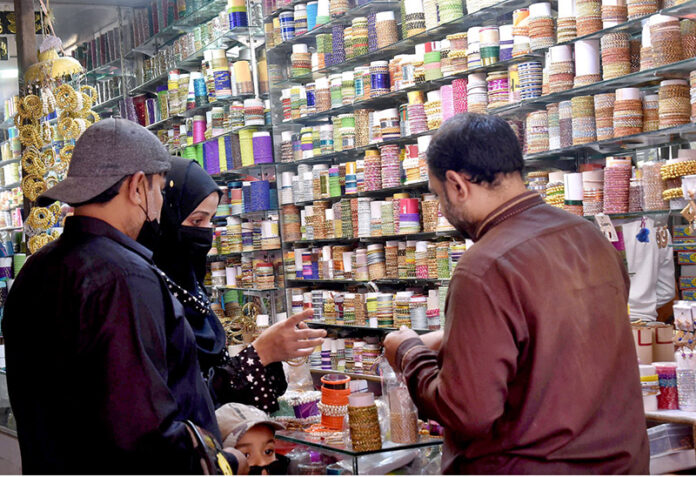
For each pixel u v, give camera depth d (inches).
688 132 104.1
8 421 145.3
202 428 62.8
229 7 185.3
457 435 61.1
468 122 62.2
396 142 148.8
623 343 60.3
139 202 63.7
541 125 119.6
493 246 58.8
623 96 108.8
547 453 56.7
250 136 183.8
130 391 56.2
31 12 153.7
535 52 120.7
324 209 165.3
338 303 161.5
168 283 72.6
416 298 142.3
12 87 267.7
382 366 80.8
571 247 59.6
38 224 141.0
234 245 191.6
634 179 110.0
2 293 190.2
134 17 233.0
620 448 58.3
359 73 154.1
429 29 139.1
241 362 85.2
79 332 57.6
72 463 58.8
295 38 169.3
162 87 222.2
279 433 84.4
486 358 55.4
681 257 105.1
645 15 105.7
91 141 63.6
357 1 154.3
